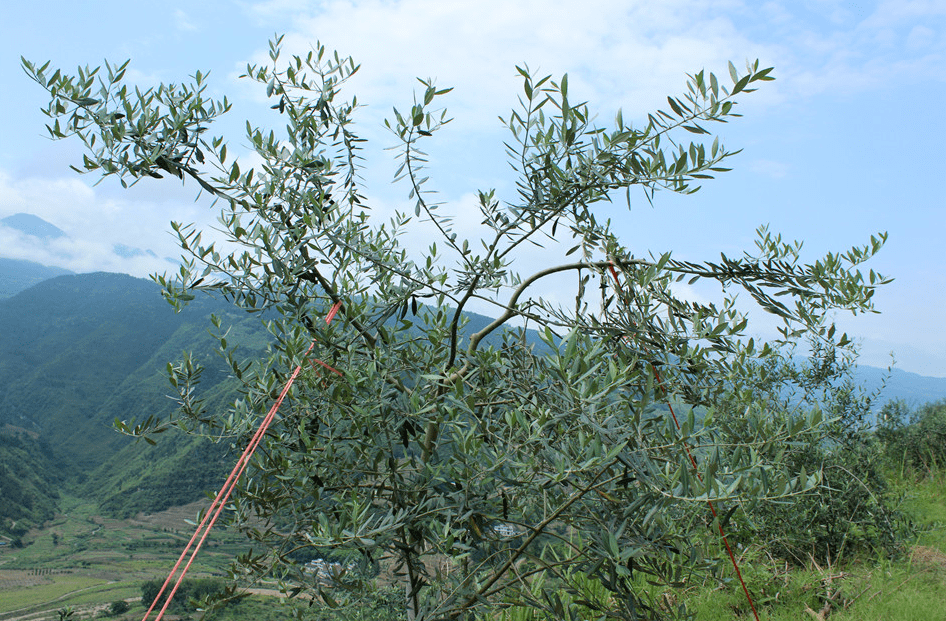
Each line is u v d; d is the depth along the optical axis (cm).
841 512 471
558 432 202
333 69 292
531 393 214
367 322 253
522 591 209
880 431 928
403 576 238
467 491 212
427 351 251
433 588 226
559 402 197
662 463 197
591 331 217
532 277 248
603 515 199
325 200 267
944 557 499
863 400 534
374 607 239
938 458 891
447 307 249
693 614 235
